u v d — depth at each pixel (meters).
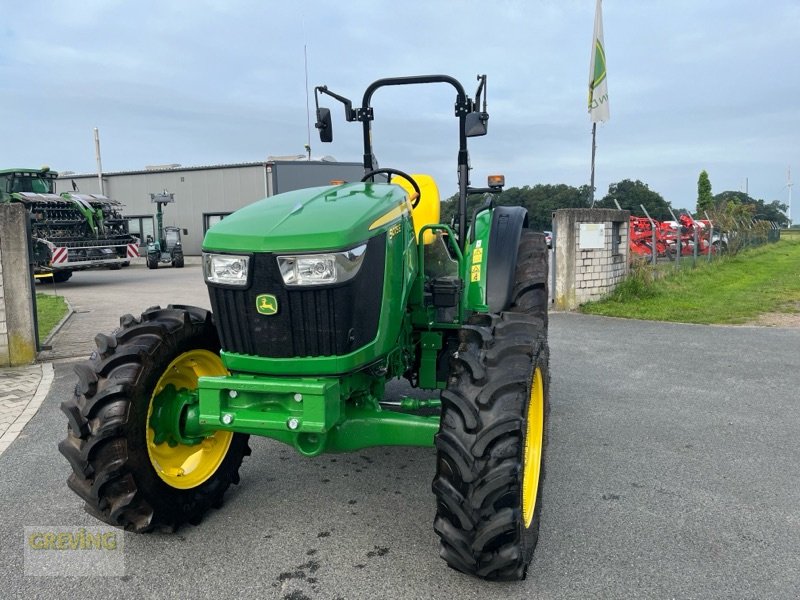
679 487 3.64
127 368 2.94
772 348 7.44
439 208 4.21
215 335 3.39
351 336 2.77
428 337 3.80
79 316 10.31
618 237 11.48
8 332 6.80
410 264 3.33
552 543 3.02
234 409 2.75
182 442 3.27
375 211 2.94
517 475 2.46
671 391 5.64
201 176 29.56
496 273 4.05
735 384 5.87
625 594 2.60
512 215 4.35
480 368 2.64
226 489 3.47
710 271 16.34
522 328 2.90
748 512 3.32
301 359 2.73
